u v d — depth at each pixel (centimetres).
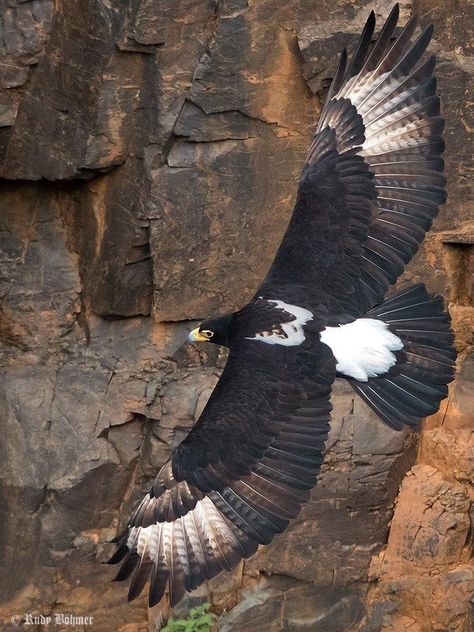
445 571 1523
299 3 1456
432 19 1486
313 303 1068
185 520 1034
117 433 1504
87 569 1508
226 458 1031
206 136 1464
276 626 1528
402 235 1095
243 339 1060
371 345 1054
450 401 1548
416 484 1542
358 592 1541
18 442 1487
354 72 1127
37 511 1492
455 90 1493
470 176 1515
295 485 1020
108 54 1430
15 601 1501
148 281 1498
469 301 1542
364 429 1523
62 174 1464
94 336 1522
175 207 1469
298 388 1034
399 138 1108
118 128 1451
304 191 1106
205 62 1447
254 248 1495
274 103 1469
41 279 1520
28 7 1438
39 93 1456
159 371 1512
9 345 1523
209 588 1528
